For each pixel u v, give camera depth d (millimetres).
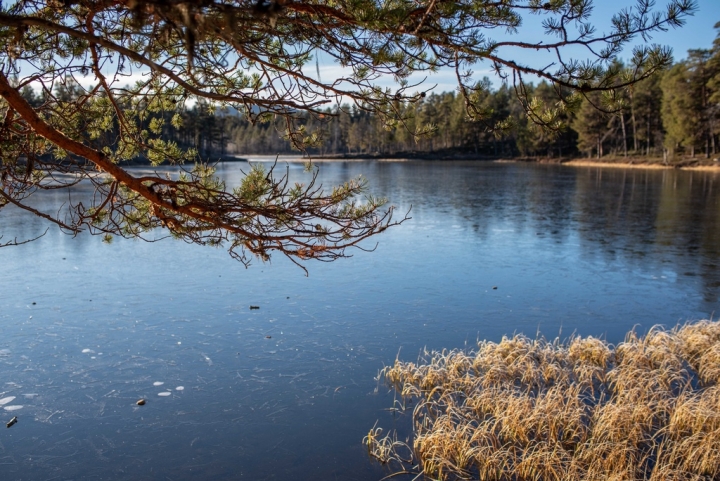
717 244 17922
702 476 5641
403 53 3270
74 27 3184
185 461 6172
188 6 1883
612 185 38375
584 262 15453
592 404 7223
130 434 6652
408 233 19875
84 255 15844
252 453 6305
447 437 6195
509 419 6500
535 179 44250
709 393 6988
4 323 10164
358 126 87438
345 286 12938
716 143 58906
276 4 2062
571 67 2941
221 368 8422
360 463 6121
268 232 3572
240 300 11734
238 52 3170
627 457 5934
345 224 3707
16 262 14883
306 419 7004
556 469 5750
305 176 42875
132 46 3445
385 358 8867
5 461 6109
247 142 93812
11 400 7395
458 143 90000
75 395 7559
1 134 3344
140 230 4109
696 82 51562
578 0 2779
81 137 3723
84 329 9930
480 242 18281
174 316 10680
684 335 9281
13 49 3129
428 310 11234
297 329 10086
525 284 13180
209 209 3326
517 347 8680
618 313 11188
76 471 5969
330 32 3348
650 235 19500
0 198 3461
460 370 8203
